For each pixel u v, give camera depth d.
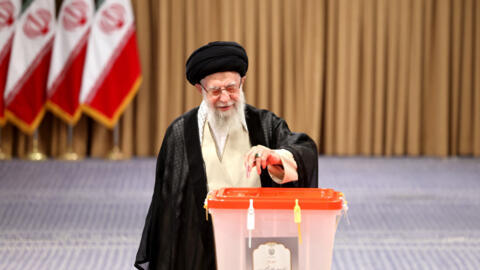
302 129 12.98
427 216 8.22
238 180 3.79
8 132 12.30
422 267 6.19
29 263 6.21
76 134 12.45
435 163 12.12
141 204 8.74
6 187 9.64
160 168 3.88
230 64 3.61
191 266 3.67
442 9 12.88
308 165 3.50
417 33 12.88
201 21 12.73
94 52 11.85
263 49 12.80
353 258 6.48
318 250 2.85
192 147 3.81
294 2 12.79
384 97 13.16
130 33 11.95
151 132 12.91
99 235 7.26
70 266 6.13
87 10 11.85
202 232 3.69
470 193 9.55
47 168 11.09
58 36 11.86
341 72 12.90
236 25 12.72
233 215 2.86
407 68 13.02
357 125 13.16
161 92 12.62
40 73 11.85
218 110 3.72
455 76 13.09
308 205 2.80
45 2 11.80
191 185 3.75
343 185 10.01
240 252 2.87
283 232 2.85
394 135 13.21
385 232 7.48
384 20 12.89
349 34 12.88
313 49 12.86
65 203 8.74
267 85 12.91
